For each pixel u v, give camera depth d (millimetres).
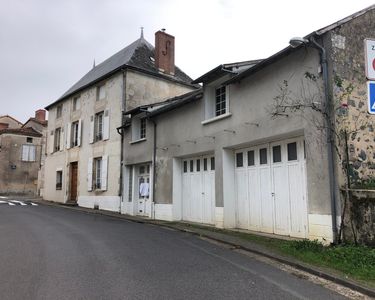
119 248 8758
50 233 11008
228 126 12398
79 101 25078
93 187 22266
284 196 10672
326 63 9031
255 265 7211
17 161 38469
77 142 25062
